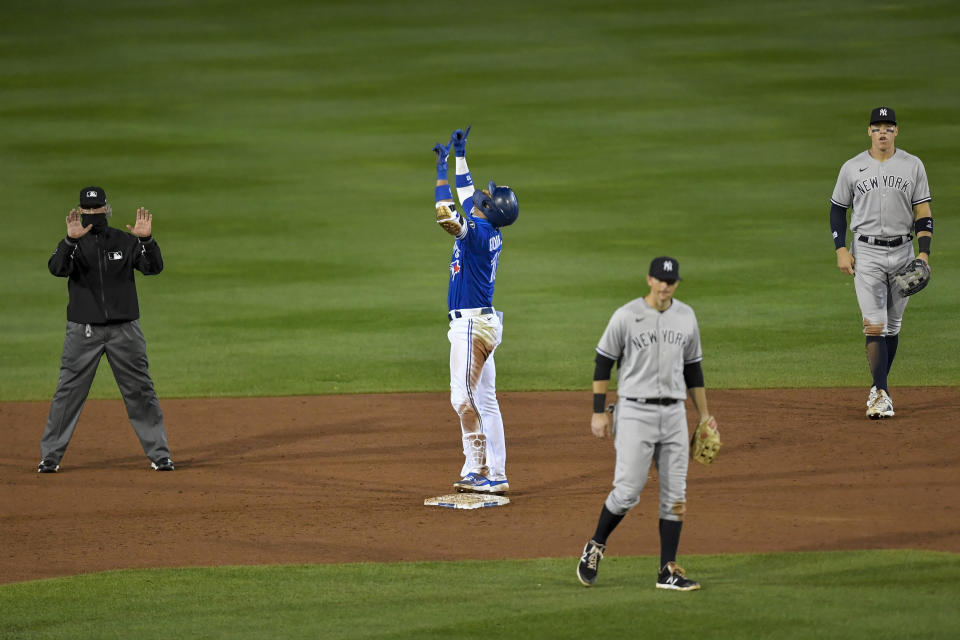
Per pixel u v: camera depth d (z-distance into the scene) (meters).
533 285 71.44
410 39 166.00
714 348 55.28
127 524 32.53
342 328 62.12
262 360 55.41
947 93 130.38
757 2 179.75
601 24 170.50
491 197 34.38
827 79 138.75
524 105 132.62
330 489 36.00
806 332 58.28
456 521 32.28
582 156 112.06
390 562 28.59
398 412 46.03
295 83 145.00
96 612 25.08
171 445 41.84
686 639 22.64
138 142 120.31
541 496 34.81
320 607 25.11
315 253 82.00
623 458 25.91
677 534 26.00
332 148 117.56
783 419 42.91
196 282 74.06
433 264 78.50
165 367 54.31
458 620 24.02
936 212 88.31
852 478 35.31
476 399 34.66
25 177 107.38
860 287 43.12
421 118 128.25
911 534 29.81
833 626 23.12
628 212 91.88
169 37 169.38
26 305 68.88
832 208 44.28
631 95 135.38
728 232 84.62
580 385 50.00
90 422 45.62
